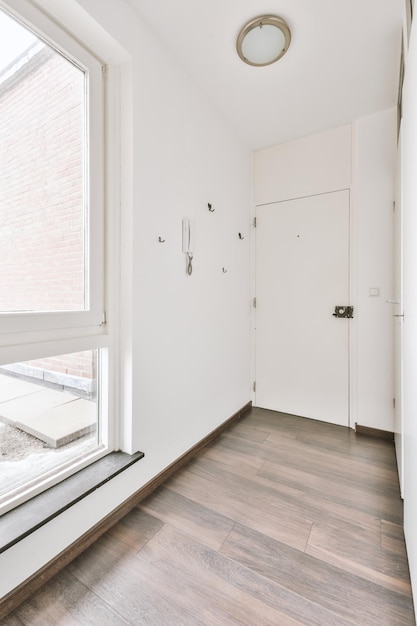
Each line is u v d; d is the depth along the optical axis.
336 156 2.48
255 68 1.84
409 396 1.20
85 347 1.38
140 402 1.57
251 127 2.48
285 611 1.01
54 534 1.14
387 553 1.24
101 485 1.32
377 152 2.27
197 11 1.47
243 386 2.77
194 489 1.66
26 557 1.05
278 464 1.92
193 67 1.83
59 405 1.36
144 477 1.59
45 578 1.10
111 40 1.35
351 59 1.76
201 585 1.10
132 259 1.50
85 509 1.26
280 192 2.75
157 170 1.65
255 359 2.93
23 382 1.23
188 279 1.95
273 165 2.78
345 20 1.50
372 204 2.30
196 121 1.99
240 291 2.69
